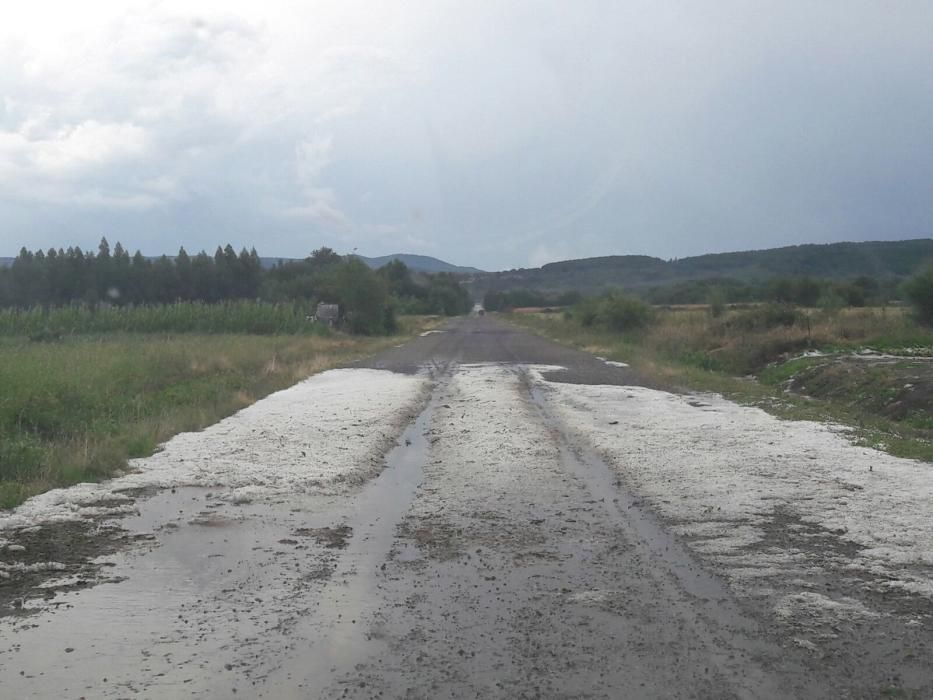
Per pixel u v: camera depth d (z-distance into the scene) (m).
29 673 5.27
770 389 21.95
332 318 53.94
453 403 19.09
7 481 10.52
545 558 7.61
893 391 18.89
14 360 19.53
